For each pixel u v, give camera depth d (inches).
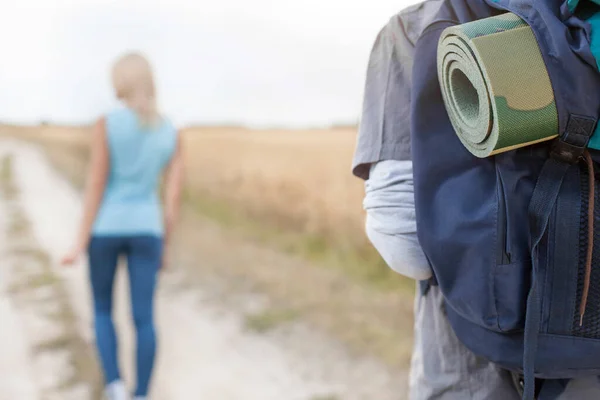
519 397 44.1
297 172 437.4
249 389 136.1
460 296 38.3
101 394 132.2
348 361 148.0
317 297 201.9
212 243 317.1
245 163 581.3
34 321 183.5
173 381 141.3
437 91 40.0
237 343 164.4
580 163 36.1
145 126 104.4
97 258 105.9
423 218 38.8
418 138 39.7
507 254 36.6
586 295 35.6
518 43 34.9
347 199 315.3
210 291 218.7
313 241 292.4
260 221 378.6
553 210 35.9
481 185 37.9
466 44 35.8
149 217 106.4
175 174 111.9
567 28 35.3
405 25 43.6
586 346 36.2
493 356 39.2
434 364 45.8
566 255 35.7
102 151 102.7
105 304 109.8
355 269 234.7
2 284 232.2
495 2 38.6
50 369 146.0
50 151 1472.7
